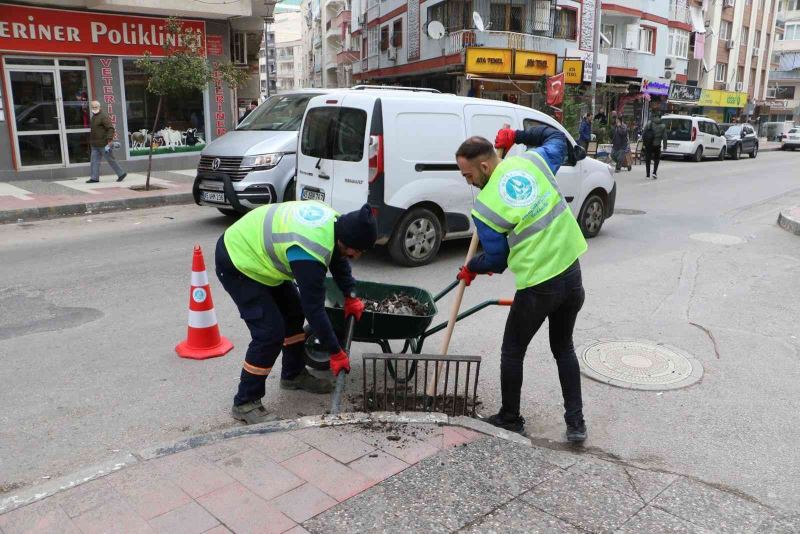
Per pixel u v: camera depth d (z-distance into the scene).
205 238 9.16
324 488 2.95
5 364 4.68
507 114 8.03
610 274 7.27
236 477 3.02
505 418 3.68
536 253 3.34
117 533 2.62
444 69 27.22
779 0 56.12
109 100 15.51
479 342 5.16
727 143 27.00
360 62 41.50
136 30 15.61
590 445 3.63
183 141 17.06
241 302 3.72
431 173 7.36
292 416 3.92
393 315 3.87
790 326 5.57
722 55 42.47
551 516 2.79
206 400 4.14
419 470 3.11
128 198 11.97
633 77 32.62
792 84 57.03
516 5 26.77
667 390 4.30
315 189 7.62
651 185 16.27
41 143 14.72
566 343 3.62
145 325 5.54
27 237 9.29
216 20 17.08
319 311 3.44
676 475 3.19
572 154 4.25
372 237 3.51
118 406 4.05
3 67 13.85
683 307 6.07
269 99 11.12
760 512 2.90
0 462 3.40
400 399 4.06
